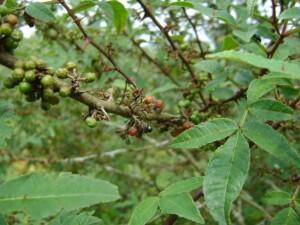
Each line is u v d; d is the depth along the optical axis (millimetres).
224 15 187
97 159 390
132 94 179
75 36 270
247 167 134
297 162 137
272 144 139
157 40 275
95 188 109
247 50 196
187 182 143
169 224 169
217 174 133
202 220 132
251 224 316
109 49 201
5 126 131
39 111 360
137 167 428
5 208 105
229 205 128
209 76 234
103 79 258
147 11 220
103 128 395
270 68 121
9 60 151
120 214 307
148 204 140
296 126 202
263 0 257
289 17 168
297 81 226
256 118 156
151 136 419
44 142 385
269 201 162
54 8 263
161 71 287
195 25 257
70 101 367
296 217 155
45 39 296
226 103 234
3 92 331
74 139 398
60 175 109
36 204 105
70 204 106
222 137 142
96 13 261
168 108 313
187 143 143
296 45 181
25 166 382
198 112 218
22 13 164
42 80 150
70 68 160
